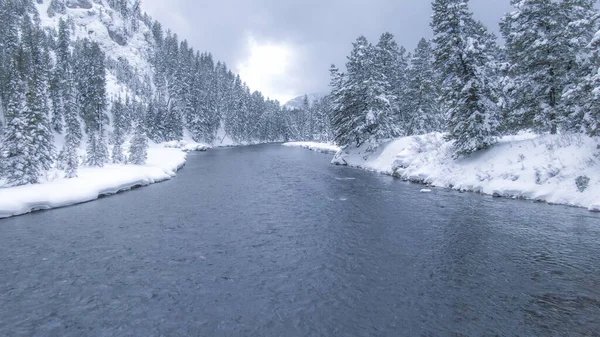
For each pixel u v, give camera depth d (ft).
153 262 33.91
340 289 27.66
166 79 403.95
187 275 30.78
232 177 99.66
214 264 33.30
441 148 92.32
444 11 82.07
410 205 59.26
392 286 28.09
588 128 55.52
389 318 23.13
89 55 237.45
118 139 112.68
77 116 224.94
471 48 75.15
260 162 150.71
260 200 65.16
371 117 125.49
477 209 54.49
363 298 26.09
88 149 95.35
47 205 58.23
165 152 172.65
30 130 69.41
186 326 22.50
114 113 242.37
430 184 82.23
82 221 49.96
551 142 64.90
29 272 31.53
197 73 368.68
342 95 140.77
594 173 53.06
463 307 24.43
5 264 33.45
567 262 32.27
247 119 394.11
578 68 64.69
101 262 33.99
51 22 504.84
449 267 31.86
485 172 70.74
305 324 22.52
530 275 29.66
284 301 25.76
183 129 315.99
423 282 28.76
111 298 26.55
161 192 74.69
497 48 107.96
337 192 73.41
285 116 524.93
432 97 142.20
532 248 36.29
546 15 67.62
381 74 128.16
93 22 556.51
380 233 43.11
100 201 64.95
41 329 22.33
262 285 28.58
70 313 24.35
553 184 57.21
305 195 70.23
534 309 23.93
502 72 80.94
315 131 444.96
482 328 21.68
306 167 128.26
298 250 37.11
